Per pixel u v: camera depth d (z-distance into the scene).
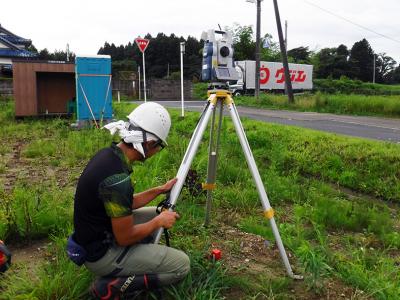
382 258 3.87
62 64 14.20
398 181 6.55
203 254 3.60
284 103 24.38
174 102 30.11
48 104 14.76
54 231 4.18
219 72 3.49
